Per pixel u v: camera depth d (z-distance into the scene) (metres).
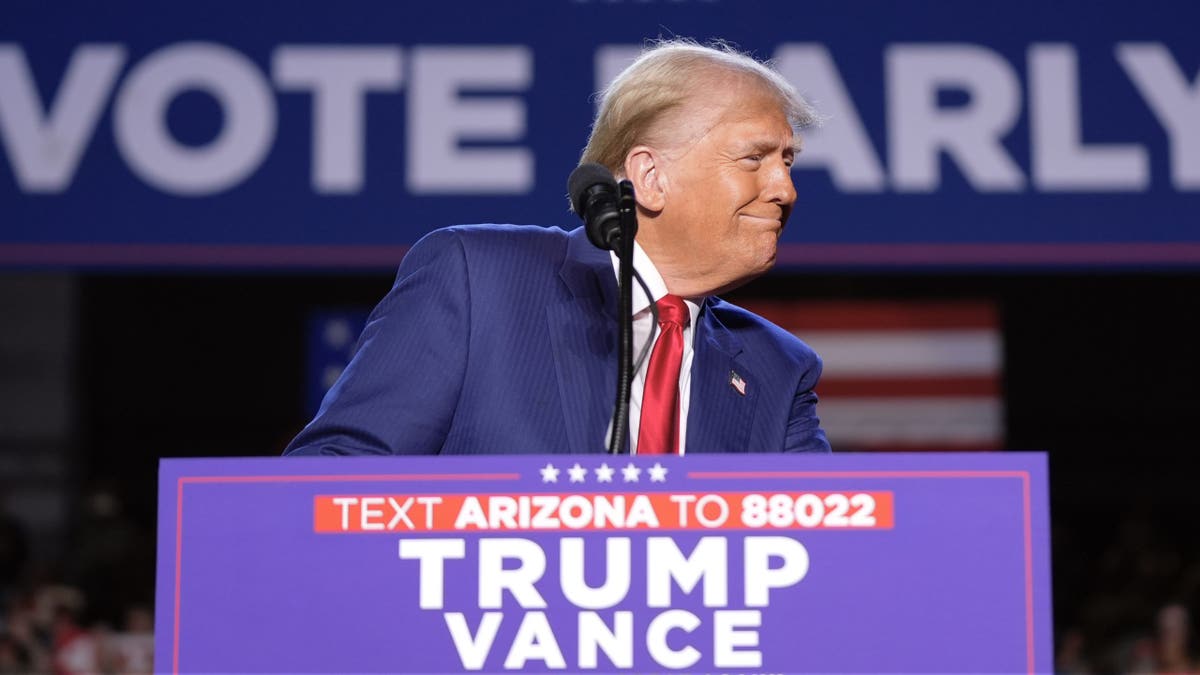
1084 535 8.65
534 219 4.95
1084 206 4.99
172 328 8.88
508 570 1.13
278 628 1.13
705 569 1.13
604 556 1.13
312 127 5.02
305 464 1.15
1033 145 5.02
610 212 1.45
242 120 5.02
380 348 1.57
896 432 7.18
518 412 1.54
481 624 1.13
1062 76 5.03
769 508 1.14
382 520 1.14
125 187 5.01
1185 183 4.99
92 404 8.81
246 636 1.13
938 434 7.17
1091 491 8.69
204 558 1.14
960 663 1.12
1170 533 8.62
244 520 1.15
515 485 1.14
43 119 5.02
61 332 8.86
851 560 1.13
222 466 1.15
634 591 1.13
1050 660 1.12
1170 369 8.70
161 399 8.84
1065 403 8.75
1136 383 8.73
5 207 4.99
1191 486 8.66
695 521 1.14
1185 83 5.01
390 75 5.02
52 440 8.76
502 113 4.99
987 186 5.00
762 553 1.13
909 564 1.13
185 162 5.02
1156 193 4.99
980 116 5.03
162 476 1.15
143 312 8.87
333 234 4.99
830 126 5.02
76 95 5.02
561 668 1.12
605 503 1.14
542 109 4.98
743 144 1.62
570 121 4.97
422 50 5.02
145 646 4.86
